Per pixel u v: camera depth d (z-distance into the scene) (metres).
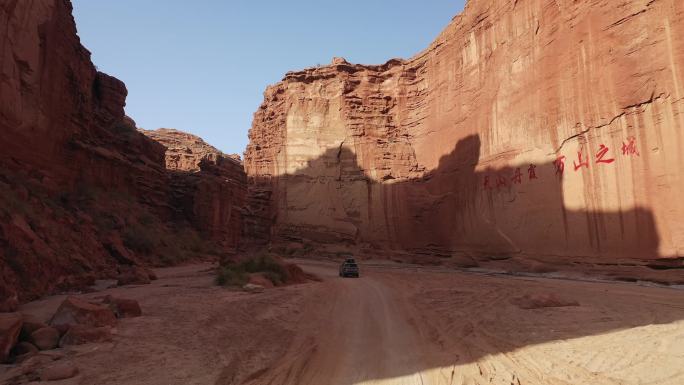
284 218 62.78
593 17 28.53
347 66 67.31
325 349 8.35
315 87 67.31
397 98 63.47
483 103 43.00
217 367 6.91
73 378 6.03
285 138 65.81
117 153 35.28
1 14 19.03
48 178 23.30
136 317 10.49
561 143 30.66
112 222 27.58
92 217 25.25
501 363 7.32
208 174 50.44
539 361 7.42
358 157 61.81
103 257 21.55
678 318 11.18
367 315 12.65
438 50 56.16
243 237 58.53
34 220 16.48
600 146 27.05
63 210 21.44
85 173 29.23
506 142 37.97
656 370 6.52
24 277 12.95
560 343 8.69
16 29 20.33
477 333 9.95
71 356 7.02
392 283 23.89
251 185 67.25
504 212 37.06
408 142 60.78
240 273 21.06
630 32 25.70
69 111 27.12
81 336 7.80
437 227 49.75
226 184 51.50
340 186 61.53
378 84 66.25
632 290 18.34
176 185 46.81
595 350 7.96
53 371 6.02
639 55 24.95
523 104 35.81
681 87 22.45
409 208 55.25
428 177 54.41
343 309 13.87
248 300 14.34
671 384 5.90
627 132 25.27
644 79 24.45
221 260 25.89
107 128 37.91
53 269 15.02
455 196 46.38
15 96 20.39
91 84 34.59
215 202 47.56
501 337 9.48
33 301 12.41
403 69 63.88
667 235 22.38
